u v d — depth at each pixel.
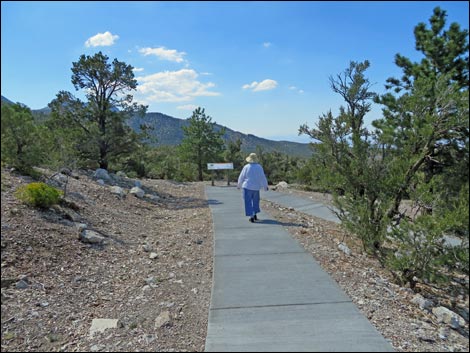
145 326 4.14
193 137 26.39
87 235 6.73
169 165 25.66
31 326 4.03
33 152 9.54
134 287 5.27
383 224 6.44
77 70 16.12
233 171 31.58
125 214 9.80
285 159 36.81
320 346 3.58
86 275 5.51
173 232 8.55
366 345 3.60
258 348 3.56
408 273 5.91
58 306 4.52
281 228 8.42
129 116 17.27
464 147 6.62
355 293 4.97
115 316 4.39
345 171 7.33
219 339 3.74
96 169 16.09
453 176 6.31
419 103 6.93
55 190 7.91
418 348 3.74
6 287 4.70
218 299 4.66
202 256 6.55
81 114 16.44
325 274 5.50
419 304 5.07
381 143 7.42
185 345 3.73
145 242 7.64
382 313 4.46
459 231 5.34
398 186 6.72
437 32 13.73
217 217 9.92
